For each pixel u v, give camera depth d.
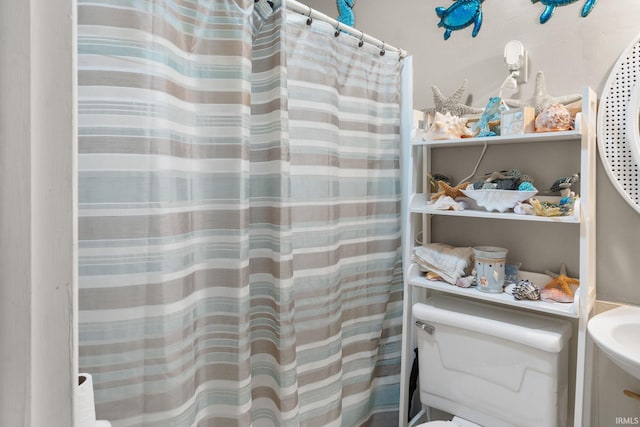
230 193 1.13
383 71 1.67
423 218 1.71
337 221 1.47
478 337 1.38
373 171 1.65
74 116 0.30
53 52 0.29
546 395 1.24
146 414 0.96
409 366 1.64
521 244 1.52
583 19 1.37
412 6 1.78
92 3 0.91
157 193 0.97
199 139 1.11
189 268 1.07
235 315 1.13
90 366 0.92
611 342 1.08
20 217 0.27
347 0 1.96
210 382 1.15
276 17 1.24
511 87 1.44
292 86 1.34
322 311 1.42
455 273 1.45
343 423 1.55
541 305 1.26
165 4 0.99
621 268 1.32
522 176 1.39
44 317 0.29
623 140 1.29
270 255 1.25
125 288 0.94
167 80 0.99
